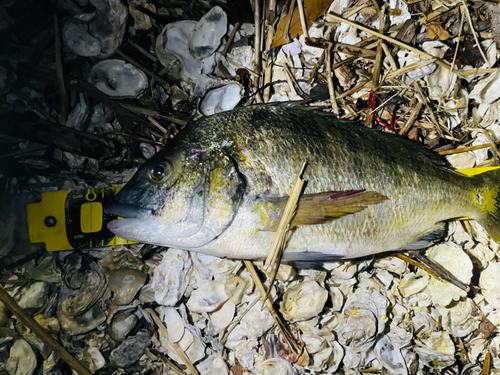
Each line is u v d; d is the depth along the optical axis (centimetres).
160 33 47
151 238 37
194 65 46
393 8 46
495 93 45
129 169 47
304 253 38
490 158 46
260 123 37
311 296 44
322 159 37
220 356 45
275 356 45
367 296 46
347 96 47
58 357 45
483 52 45
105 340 46
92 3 44
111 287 45
